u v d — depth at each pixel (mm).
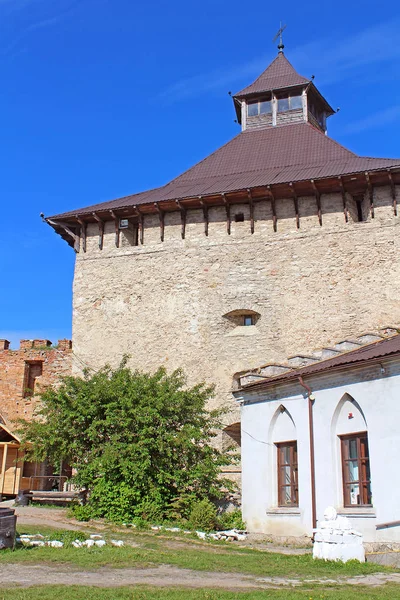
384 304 23672
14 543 11508
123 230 28344
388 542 13047
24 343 30344
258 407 17812
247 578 10055
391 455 13508
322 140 29422
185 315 26016
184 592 8367
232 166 29484
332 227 25125
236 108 34312
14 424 27828
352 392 14812
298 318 24625
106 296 27547
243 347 24906
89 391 18844
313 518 15156
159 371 20188
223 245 26328
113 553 11680
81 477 17812
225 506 19266
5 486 26078
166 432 18266
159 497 17281
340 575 10586
